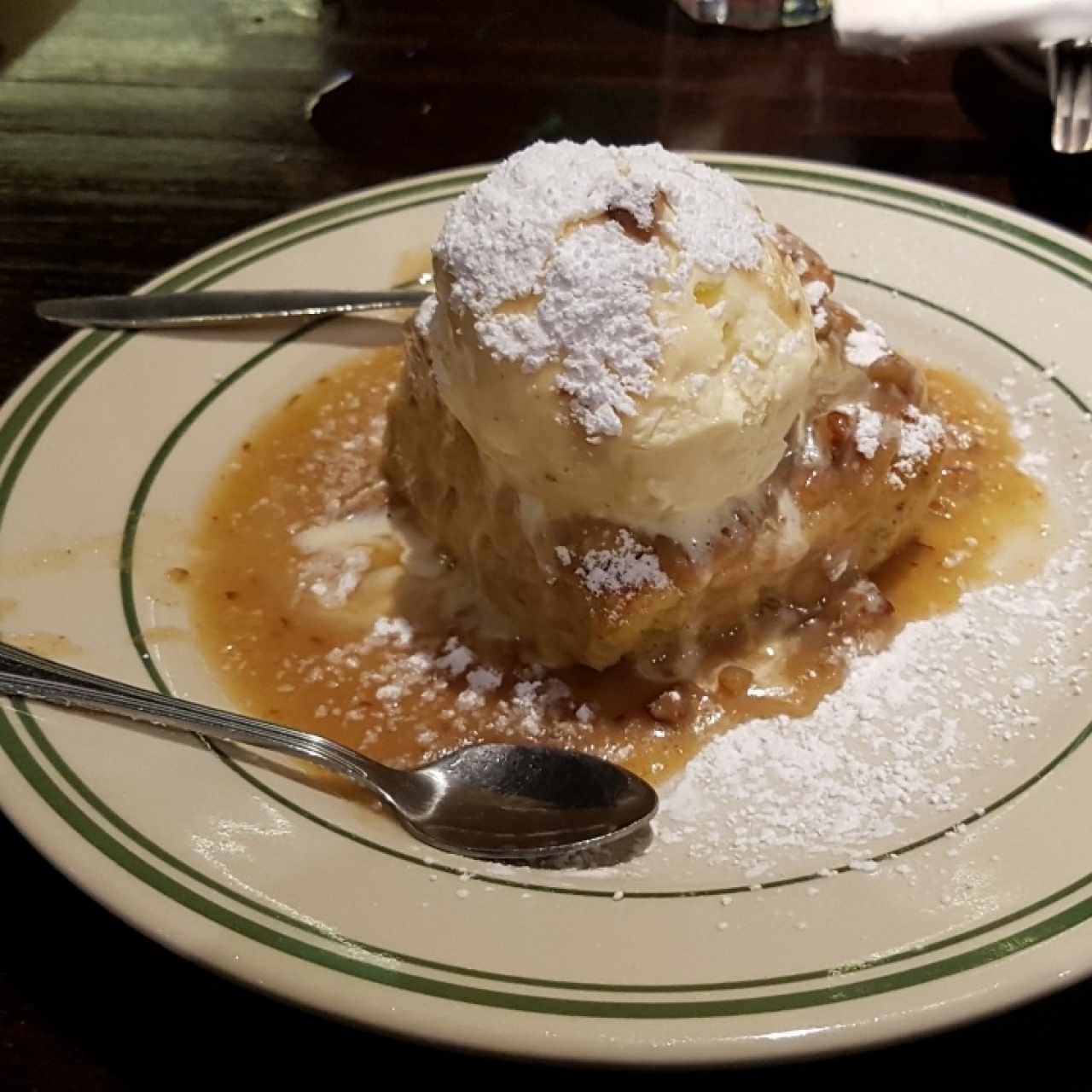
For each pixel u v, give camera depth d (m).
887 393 0.31
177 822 0.23
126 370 0.34
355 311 0.37
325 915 0.21
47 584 0.28
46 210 0.42
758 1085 0.21
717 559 0.28
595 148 0.27
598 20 0.52
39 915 0.23
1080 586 0.30
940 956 0.20
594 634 0.28
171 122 0.47
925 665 0.28
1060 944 0.20
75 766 0.23
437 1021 0.19
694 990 0.20
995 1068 0.21
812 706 0.28
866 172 0.39
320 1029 0.21
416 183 0.39
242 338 0.35
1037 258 0.36
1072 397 0.33
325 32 0.52
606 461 0.26
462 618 0.30
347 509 0.33
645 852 0.24
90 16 0.54
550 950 0.21
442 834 0.24
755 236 0.26
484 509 0.29
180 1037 0.21
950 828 0.23
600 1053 0.19
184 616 0.29
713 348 0.26
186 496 0.32
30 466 0.31
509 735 0.28
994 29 0.42
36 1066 0.21
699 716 0.28
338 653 0.29
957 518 0.32
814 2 0.51
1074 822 0.23
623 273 0.25
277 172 0.44
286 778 0.24
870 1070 0.21
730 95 0.47
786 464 0.29
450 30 0.52
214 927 0.21
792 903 0.22
